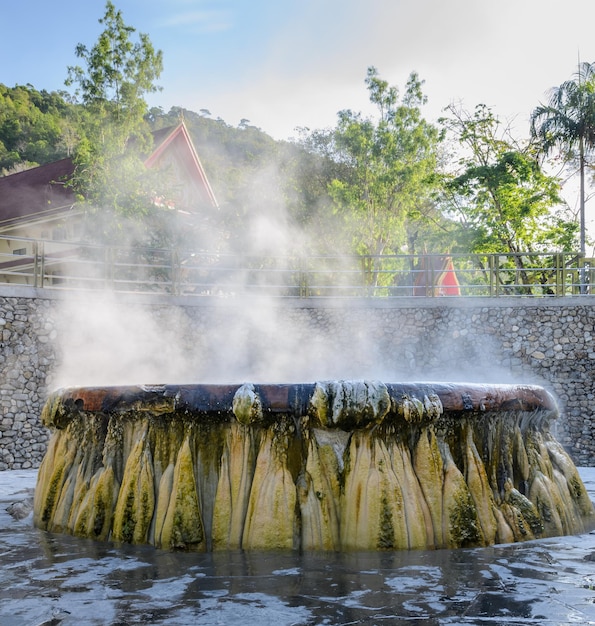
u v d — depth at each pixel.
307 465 4.70
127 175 21.89
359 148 31.83
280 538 4.61
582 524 5.55
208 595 3.56
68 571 4.08
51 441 5.91
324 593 3.59
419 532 4.65
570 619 3.18
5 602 3.51
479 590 3.63
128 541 4.86
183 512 4.66
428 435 4.87
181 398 4.81
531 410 5.45
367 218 31.92
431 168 32.22
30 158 56.38
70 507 5.39
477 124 27.50
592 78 26.41
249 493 4.71
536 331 16.89
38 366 14.77
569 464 5.75
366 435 4.73
